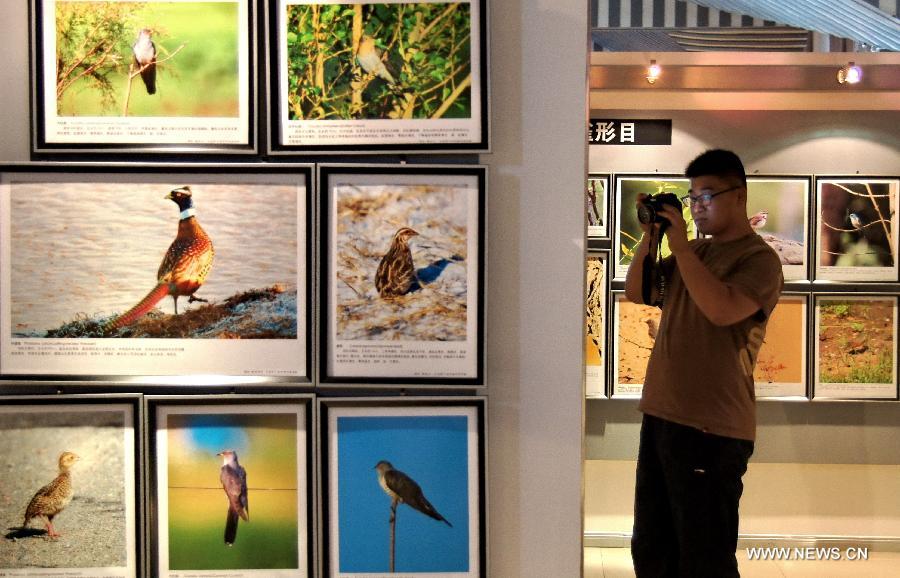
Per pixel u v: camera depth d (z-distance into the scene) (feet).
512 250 5.21
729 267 6.33
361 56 5.09
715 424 6.38
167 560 5.32
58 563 5.30
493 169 5.19
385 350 5.15
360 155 5.20
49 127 5.12
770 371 9.48
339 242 5.14
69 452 5.26
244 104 5.14
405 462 5.25
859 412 9.36
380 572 5.30
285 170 5.11
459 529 5.26
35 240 5.14
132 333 5.18
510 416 5.29
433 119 5.09
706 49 8.49
